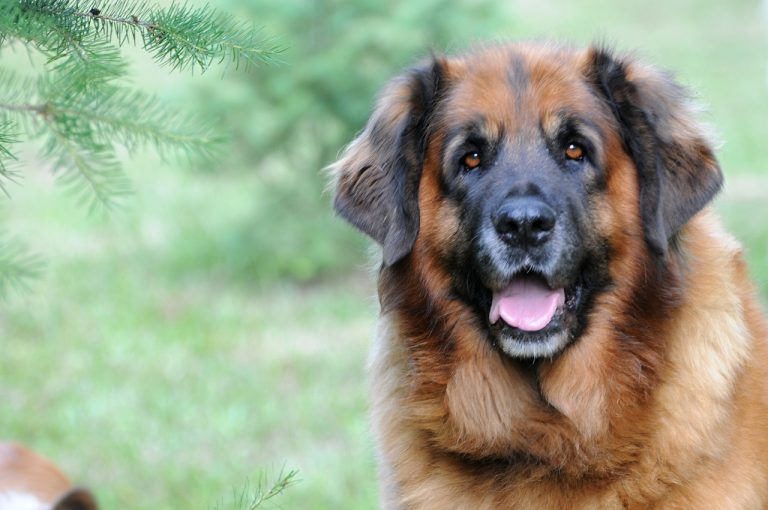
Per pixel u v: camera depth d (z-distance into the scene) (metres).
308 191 22.11
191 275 22.34
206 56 7.10
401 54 20.91
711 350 7.99
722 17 47.03
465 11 21.41
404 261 8.53
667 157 8.19
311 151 21.89
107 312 19.97
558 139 8.15
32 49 8.12
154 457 13.88
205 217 25.73
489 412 8.27
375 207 8.56
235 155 21.58
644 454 7.94
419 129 8.53
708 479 7.85
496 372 8.27
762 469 8.07
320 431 14.66
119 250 24.28
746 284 8.77
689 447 7.81
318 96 20.92
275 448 14.13
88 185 8.69
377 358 8.78
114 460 13.80
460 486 8.27
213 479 12.98
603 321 8.11
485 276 8.02
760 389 8.24
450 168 8.30
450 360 8.34
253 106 20.77
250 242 22.17
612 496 8.03
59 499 7.38
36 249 24.34
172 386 16.34
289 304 20.47
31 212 27.38
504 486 8.19
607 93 8.29
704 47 42.19
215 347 18.00
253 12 20.72
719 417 7.84
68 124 7.29
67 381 16.67
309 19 21.09
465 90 8.37
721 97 34.81
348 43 20.73
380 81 20.86
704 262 8.30
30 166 31.08
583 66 8.40
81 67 7.06
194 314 19.75
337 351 17.70
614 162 8.19
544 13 49.53
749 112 32.75
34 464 9.37
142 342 18.30
